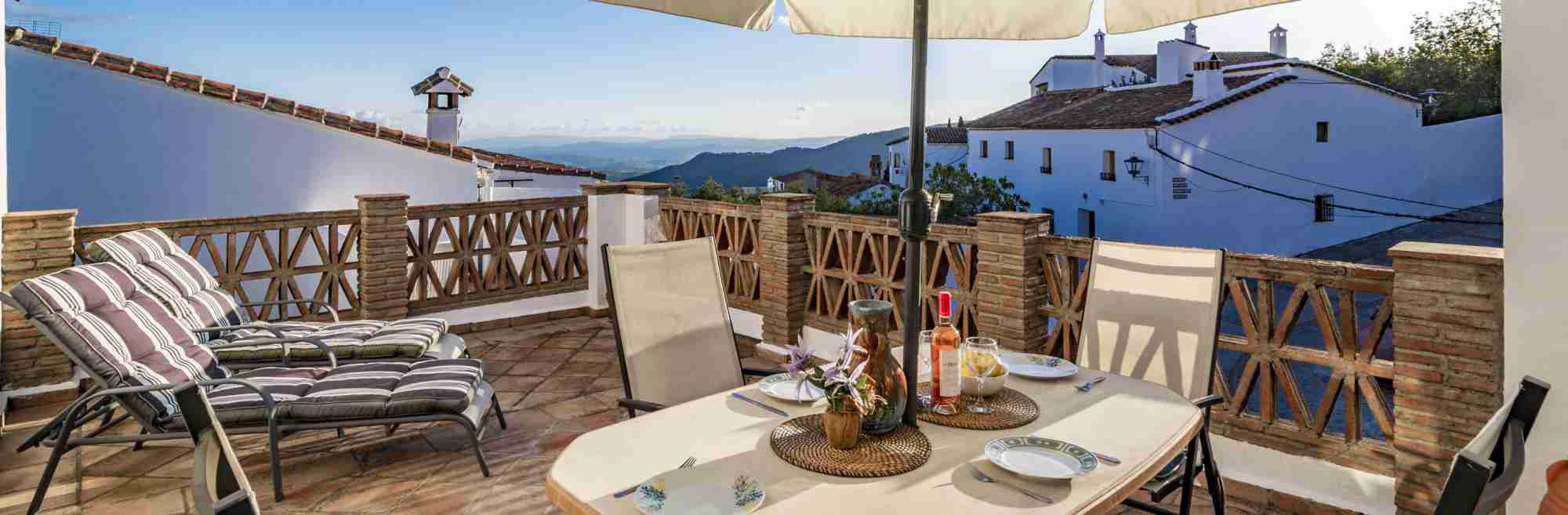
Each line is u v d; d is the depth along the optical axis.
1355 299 3.23
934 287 4.92
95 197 10.33
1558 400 2.56
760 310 6.32
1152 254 3.04
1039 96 29.83
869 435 2.00
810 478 1.75
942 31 3.11
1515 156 2.60
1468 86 22.30
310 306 6.19
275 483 3.35
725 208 6.57
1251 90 22.20
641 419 2.14
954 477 1.76
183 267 4.44
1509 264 2.64
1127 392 2.42
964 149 30.22
